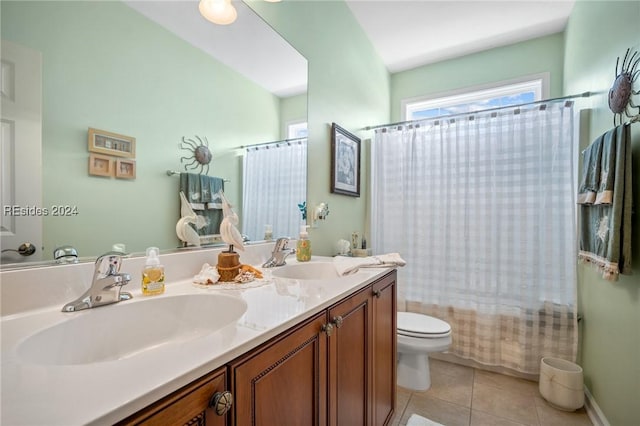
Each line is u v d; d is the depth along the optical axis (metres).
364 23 2.41
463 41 2.63
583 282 1.89
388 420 1.46
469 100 2.93
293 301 0.85
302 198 1.76
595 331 1.69
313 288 1.00
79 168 0.83
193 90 1.15
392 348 1.52
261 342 0.62
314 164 1.86
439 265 2.33
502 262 2.12
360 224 2.56
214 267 1.07
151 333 0.81
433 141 2.38
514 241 2.10
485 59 2.77
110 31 0.89
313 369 0.82
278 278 1.13
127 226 0.94
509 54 2.67
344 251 2.08
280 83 1.59
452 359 2.29
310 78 1.81
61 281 0.77
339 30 2.14
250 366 0.59
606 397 1.51
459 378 2.05
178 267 1.04
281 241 1.43
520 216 2.07
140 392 0.40
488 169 2.16
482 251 2.18
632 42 1.29
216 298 0.90
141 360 0.49
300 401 0.76
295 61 1.68
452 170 2.31
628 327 1.31
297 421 0.75
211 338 0.59
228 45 1.29
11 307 0.68
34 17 0.74
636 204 1.29
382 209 2.55
